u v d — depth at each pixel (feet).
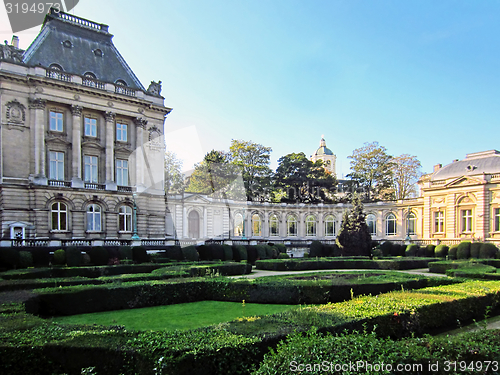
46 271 70.95
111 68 147.33
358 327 31.17
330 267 110.83
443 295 43.60
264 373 19.60
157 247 96.43
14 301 39.70
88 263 99.40
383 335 33.12
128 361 23.54
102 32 149.59
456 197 158.92
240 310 49.32
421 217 176.04
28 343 24.61
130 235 136.05
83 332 27.12
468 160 164.55
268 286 54.60
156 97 151.23
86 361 23.90
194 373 22.99
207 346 23.88
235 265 87.30
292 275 70.79
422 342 22.77
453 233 158.61
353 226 139.95
